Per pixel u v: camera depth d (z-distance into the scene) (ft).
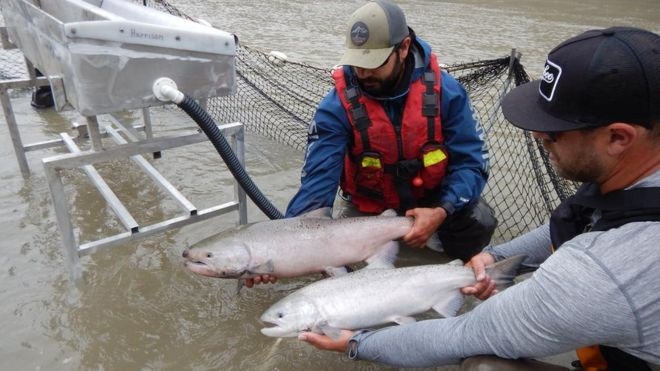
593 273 4.48
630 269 4.36
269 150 14.56
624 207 4.64
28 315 8.40
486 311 5.43
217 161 13.85
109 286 9.13
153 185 12.54
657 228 4.39
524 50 25.13
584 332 4.65
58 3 10.92
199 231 10.76
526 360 5.60
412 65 8.89
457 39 27.43
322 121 9.10
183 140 9.12
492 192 12.70
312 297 7.43
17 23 10.15
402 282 7.64
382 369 7.56
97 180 10.42
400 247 10.68
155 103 8.15
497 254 7.94
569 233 6.04
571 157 4.80
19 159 12.46
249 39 26.40
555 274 4.74
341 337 6.97
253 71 17.71
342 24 31.50
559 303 4.67
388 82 8.58
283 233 8.34
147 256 9.95
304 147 14.80
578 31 29.99
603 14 35.09
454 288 7.78
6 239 10.22
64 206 8.46
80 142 14.43
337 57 23.47
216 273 8.03
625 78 4.20
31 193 11.89
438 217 8.93
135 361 7.70
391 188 9.63
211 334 8.23
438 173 9.34
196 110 8.19
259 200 9.38
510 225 11.42
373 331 6.87
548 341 4.91
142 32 7.57
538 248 7.73
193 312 8.67
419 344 6.05
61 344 7.90
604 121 4.40
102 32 7.26
